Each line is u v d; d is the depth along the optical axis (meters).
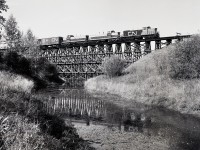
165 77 23.14
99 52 51.59
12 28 43.44
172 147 8.55
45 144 5.99
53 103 19.36
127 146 8.78
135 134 10.48
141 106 18.44
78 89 38.03
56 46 61.50
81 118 14.24
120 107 18.30
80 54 56.28
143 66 34.41
